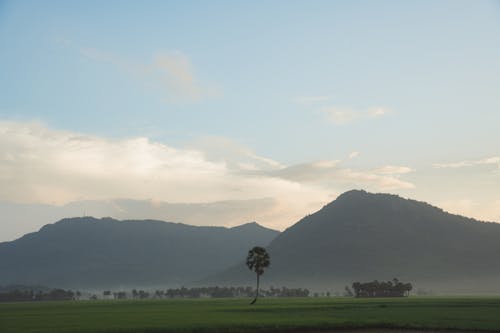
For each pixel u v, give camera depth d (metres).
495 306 150.75
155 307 173.12
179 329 80.38
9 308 190.00
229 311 132.75
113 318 105.94
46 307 196.38
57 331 77.38
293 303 195.50
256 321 93.06
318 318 100.88
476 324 87.94
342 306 153.62
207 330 80.75
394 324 88.19
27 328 82.81
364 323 89.00
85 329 80.12
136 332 77.44
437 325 86.25
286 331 83.81
